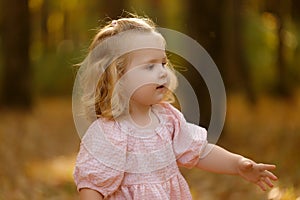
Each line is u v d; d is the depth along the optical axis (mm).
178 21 39094
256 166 7012
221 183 14531
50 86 46750
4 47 34031
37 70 46125
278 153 18391
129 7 30484
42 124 31000
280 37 37250
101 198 6695
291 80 39375
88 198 6648
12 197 13758
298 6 29406
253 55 42375
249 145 21516
